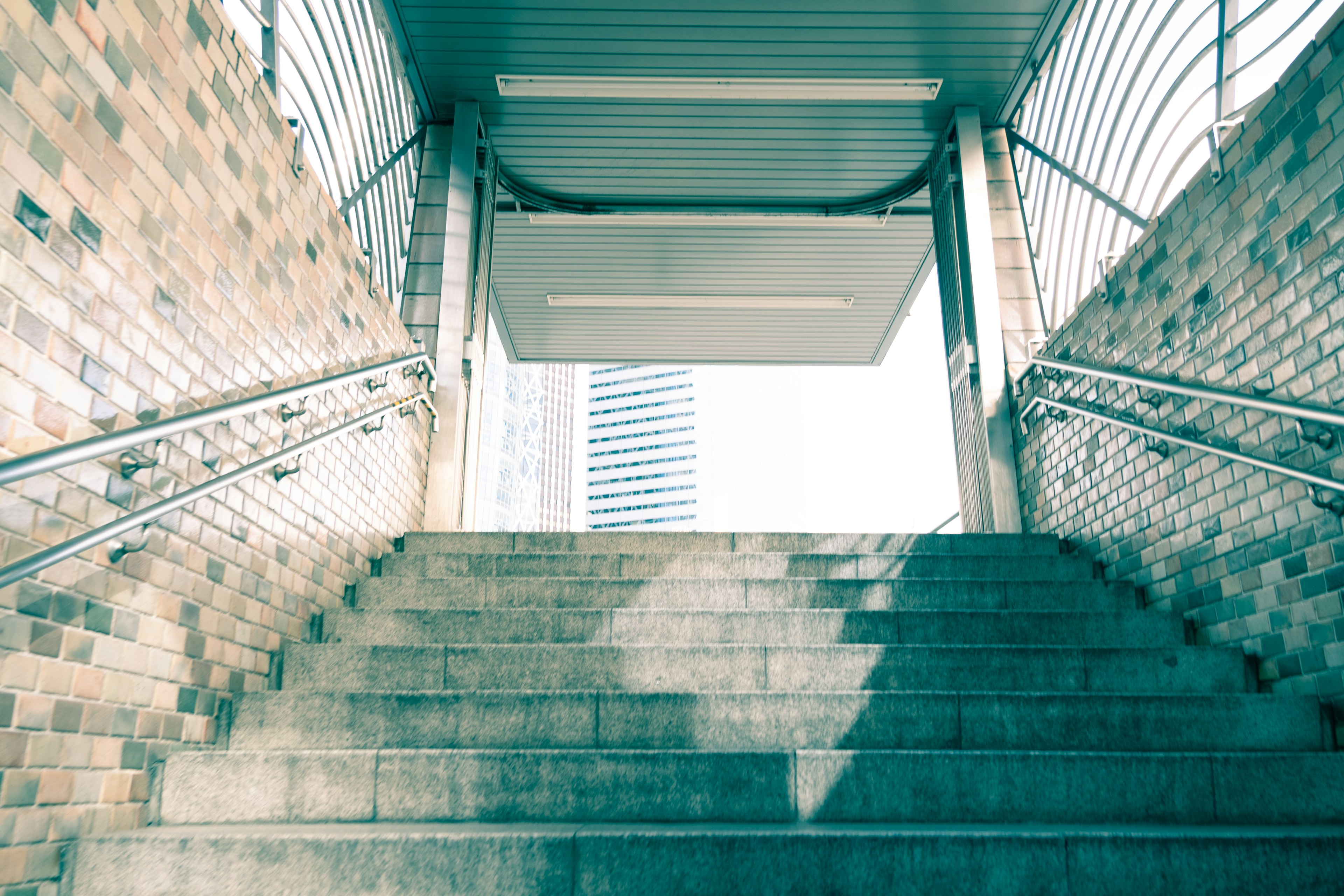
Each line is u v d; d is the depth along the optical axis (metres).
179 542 2.42
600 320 9.04
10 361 1.75
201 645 2.54
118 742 2.16
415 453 4.84
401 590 3.74
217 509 2.63
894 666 3.10
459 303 5.39
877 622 3.44
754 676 3.10
